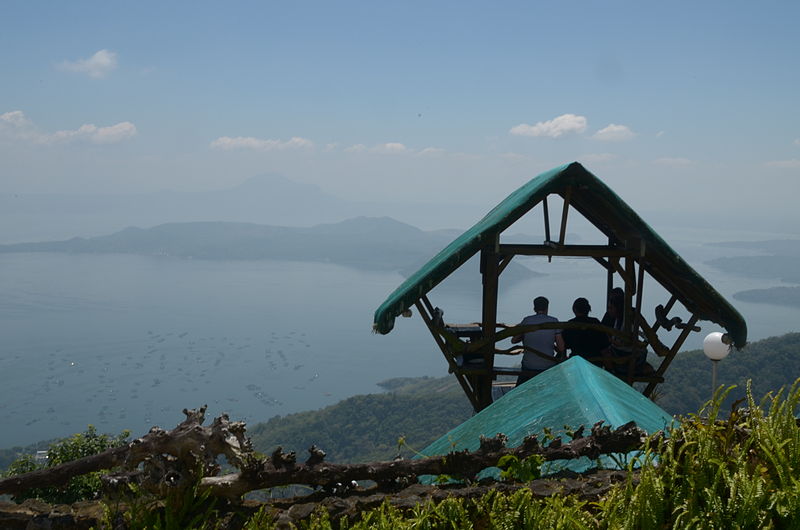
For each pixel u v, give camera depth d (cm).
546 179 1009
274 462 349
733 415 328
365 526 316
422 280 998
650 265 1148
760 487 282
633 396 549
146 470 331
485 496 329
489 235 1002
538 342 1112
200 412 341
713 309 1081
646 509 293
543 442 416
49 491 934
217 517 328
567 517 306
